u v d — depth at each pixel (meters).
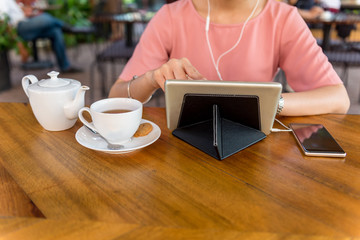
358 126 0.91
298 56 1.22
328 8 3.20
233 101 0.76
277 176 0.65
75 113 0.83
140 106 0.76
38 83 0.84
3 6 3.65
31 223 0.50
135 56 1.29
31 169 0.67
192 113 0.79
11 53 5.39
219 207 0.55
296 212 0.53
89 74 4.18
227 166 0.69
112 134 0.72
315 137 0.80
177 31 1.29
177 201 0.56
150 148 0.76
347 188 0.61
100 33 3.38
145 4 4.23
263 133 0.81
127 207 0.55
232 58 1.27
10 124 0.90
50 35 4.21
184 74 0.89
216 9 1.25
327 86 1.11
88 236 0.48
